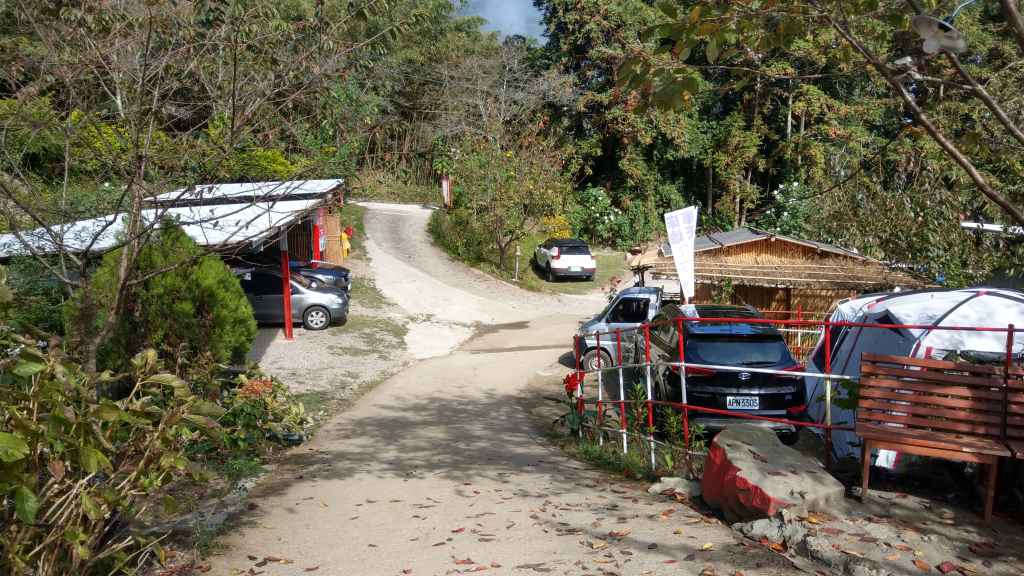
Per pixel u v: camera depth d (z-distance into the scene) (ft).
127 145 19.12
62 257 19.07
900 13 14.42
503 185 95.96
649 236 132.98
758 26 15.30
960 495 17.78
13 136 18.88
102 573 13.94
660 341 34.65
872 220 52.65
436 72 131.85
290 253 79.05
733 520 17.02
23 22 18.75
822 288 48.19
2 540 10.44
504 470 25.86
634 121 126.21
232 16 18.74
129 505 12.95
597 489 21.99
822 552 13.82
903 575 12.78
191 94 20.88
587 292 92.68
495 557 15.61
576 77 133.08
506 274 95.55
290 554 16.72
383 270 88.69
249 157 20.54
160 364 13.69
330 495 22.61
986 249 47.09
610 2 127.13
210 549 17.10
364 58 20.43
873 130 107.14
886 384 16.85
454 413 37.93
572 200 130.62
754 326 31.42
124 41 19.03
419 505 20.95
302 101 20.26
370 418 36.65
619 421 30.17
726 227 131.95
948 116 21.61
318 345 56.18
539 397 42.24
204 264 33.32
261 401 29.68
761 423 28.63
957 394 16.20
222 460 26.86
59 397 10.77
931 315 26.00
